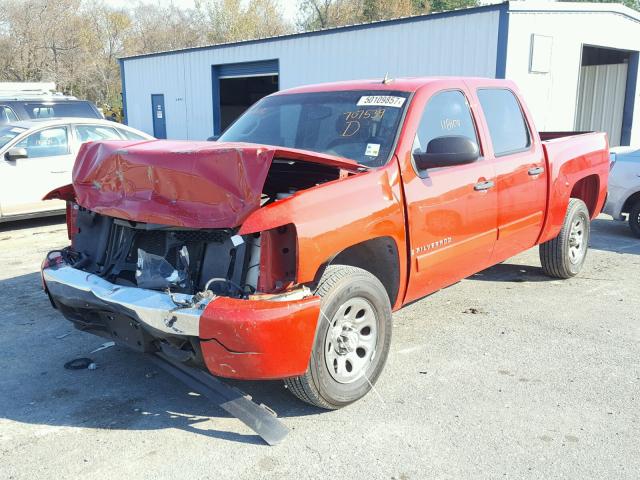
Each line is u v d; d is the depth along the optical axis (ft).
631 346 15.51
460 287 20.62
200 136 74.28
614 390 13.10
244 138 15.66
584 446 10.94
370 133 13.79
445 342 15.75
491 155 16.02
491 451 10.79
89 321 12.56
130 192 11.73
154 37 181.68
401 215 12.89
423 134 14.03
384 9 160.66
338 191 11.63
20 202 29.76
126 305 10.87
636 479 9.99
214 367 10.50
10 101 40.93
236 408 11.47
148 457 10.71
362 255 13.46
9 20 139.74
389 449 10.87
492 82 17.15
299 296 10.70
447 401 12.60
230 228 10.84
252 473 10.23
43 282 13.19
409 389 13.14
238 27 177.58
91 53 155.74
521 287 20.63
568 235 20.42
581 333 16.39
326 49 55.16
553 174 18.48
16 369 14.25
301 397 11.74
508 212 16.56
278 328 10.24
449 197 14.20
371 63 51.60
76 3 149.07
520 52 44.55
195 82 72.90
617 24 52.85
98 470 10.33
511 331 16.53
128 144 12.69
